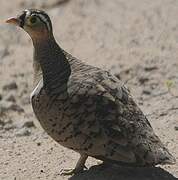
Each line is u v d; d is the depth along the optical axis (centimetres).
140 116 1181
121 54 2008
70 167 1302
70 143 1175
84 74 1198
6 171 1298
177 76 1802
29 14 1255
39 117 1205
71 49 2122
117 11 2444
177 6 2383
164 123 1512
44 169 1301
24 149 1414
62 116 1165
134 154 1129
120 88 1197
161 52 1981
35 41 1258
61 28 2352
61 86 1182
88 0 2597
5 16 2531
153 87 1753
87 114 1151
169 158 1138
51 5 2595
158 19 2283
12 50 2203
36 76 1247
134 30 2220
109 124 1143
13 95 1773
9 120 1595
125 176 1222
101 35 2228
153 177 1219
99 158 1167
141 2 2497
